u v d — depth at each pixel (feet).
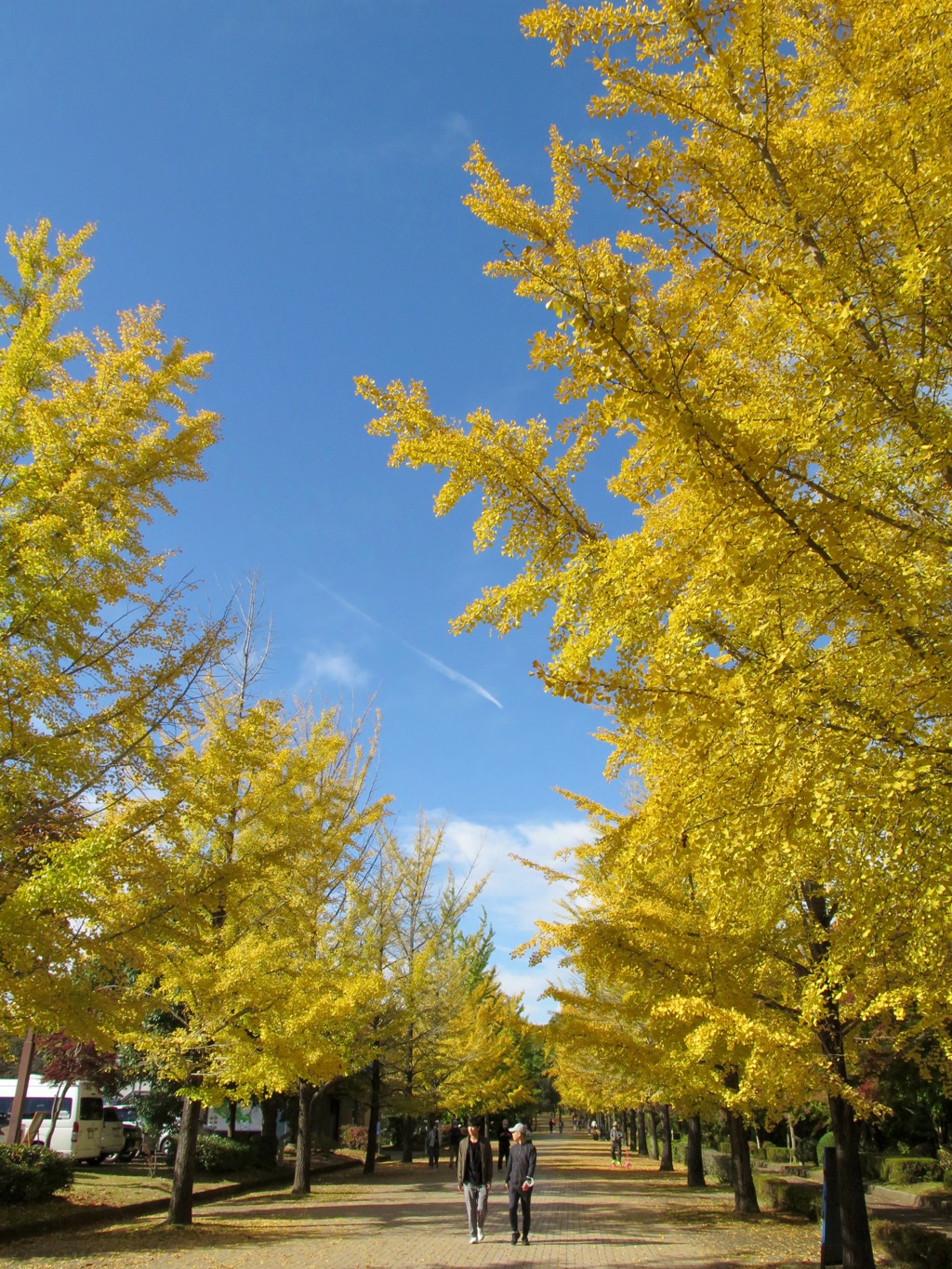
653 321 14.19
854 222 13.58
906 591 12.02
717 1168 70.54
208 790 29.27
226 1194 49.32
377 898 63.05
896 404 12.16
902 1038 21.34
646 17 13.71
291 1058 33.99
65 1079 56.95
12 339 24.57
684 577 13.98
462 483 16.25
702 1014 21.91
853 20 14.69
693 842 15.30
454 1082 78.89
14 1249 27.96
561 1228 36.83
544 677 14.02
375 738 61.67
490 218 14.55
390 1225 37.11
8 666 21.22
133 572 24.85
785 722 12.03
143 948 25.00
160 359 26.89
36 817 21.47
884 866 13.03
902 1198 49.24
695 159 14.35
